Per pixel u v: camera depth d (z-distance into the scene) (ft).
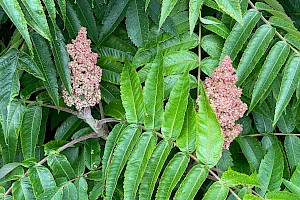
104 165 4.07
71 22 4.25
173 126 3.91
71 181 4.20
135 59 4.34
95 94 4.13
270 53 4.09
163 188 3.84
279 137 4.83
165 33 4.34
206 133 3.82
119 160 3.93
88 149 4.44
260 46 4.10
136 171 3.86
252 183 3.82
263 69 4.07
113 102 4.37
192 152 3.99
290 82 4.08
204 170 3.85
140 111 4.01
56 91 4.07
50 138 5.06
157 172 3.87
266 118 4.61
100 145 4.62
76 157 4.56
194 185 3.81
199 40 4.36
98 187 4.20
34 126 4.34
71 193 4.13
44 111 4.67
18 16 3.25
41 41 4.09
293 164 4.49
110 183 3.90
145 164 3.86
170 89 4.26
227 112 3.96
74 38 4.27
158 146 3.92
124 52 4.51
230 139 4.05
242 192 3.89
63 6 3.62
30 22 3.52
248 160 4.46
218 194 3.79
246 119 4.59
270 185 4.11
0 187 4.15
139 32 4.28
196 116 3.83
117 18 4.31
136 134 4.00
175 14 4.36
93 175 4.35
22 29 3.26
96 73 4.09
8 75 3.95
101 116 4.44
